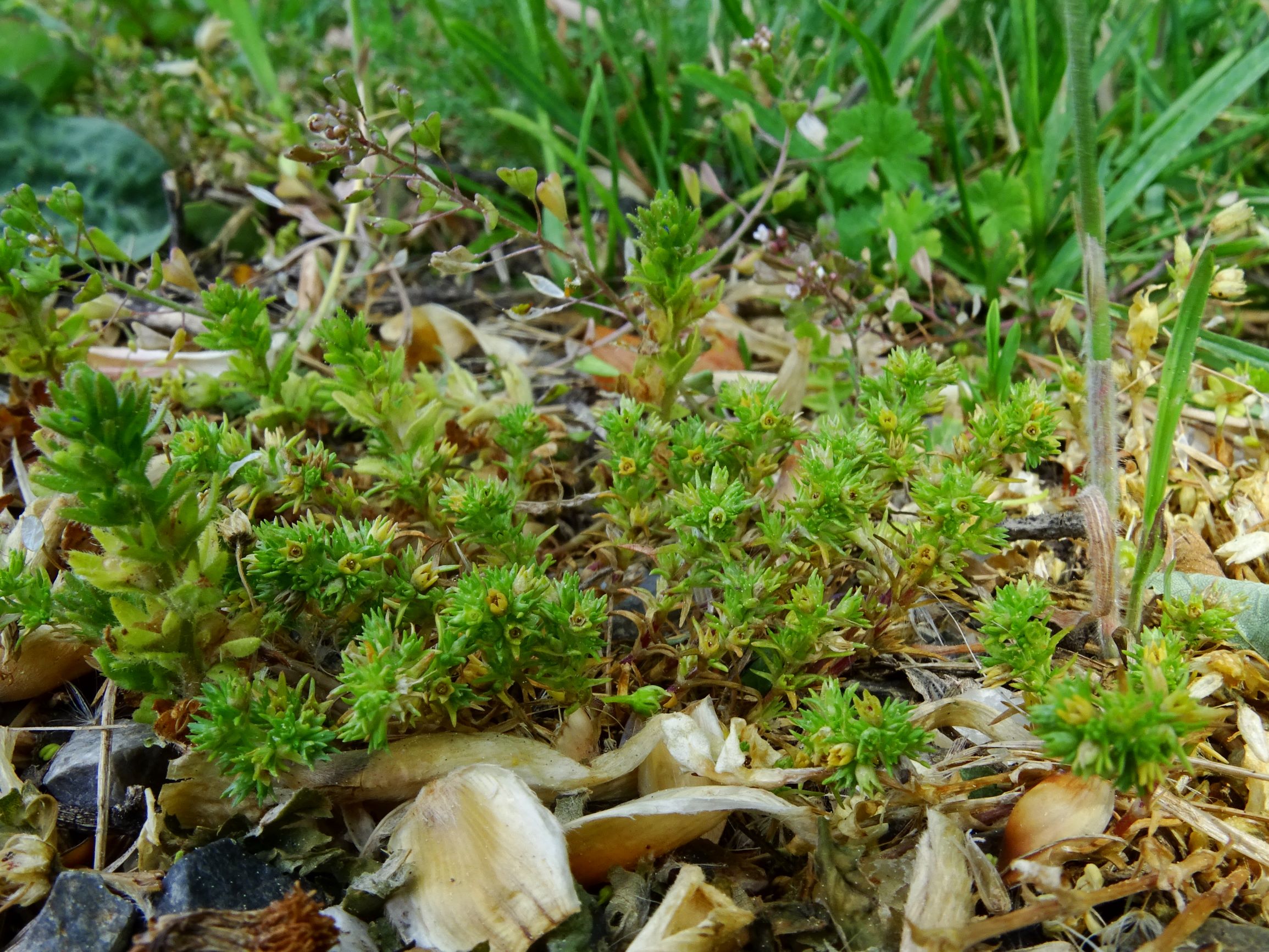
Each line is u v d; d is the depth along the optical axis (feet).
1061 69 0.80
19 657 0.45
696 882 0.35
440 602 0.41
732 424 0.47
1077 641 0.49
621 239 0.85
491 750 0.40
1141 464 0.54
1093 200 0.38
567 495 0.61
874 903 0.36
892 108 0.73
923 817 0.40
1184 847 0.40
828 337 0.64
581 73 0.94
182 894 0.35
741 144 0.81
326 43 1.02
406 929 0.36
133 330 0.74
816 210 0.88
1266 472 0.54
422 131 0.48
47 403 0.57
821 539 0.42
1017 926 0.33
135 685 0.38
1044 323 0.73
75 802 0.42
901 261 0.71
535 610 0.37
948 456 0.48
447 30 0.84
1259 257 0.79
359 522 0.47
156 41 1.13
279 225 0.91
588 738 0.43
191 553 0.38
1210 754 0.43
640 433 0.47
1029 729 0.42
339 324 0.47
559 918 0.34
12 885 0.38
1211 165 0.85
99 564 0.36
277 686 0.38
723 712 0.45
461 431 0.59
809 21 0.94
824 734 0.36
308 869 0.37
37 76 0.95
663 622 0.46
